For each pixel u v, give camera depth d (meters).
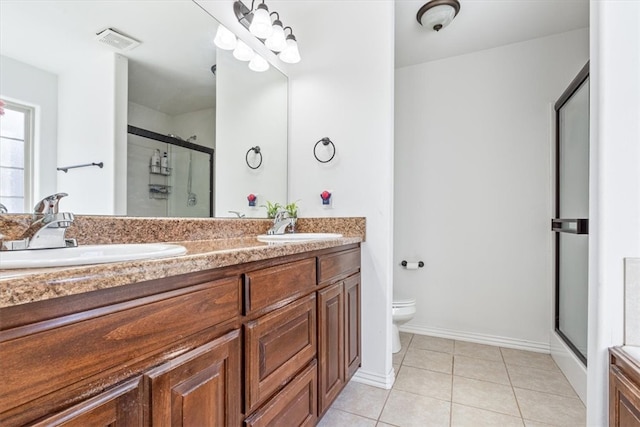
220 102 1.70
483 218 2.53
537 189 2.37
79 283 0.51
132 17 1.28
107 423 0.56
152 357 0.65
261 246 1.05
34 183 0.97
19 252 0.78
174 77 1.45
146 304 0.64
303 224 2.05
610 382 1.04
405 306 2.24
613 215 1.06
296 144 2.11
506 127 2.47
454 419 1.50
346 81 1.95
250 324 0.93
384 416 1.53
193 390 0.74
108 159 1.19
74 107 1.08
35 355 0.47
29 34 0.98
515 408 1.59
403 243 2.78
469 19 2.18
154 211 1.36
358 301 1.81
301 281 1.21
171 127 1.44
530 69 2.41
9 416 0.45
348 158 1.94
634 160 1.05
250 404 0.92
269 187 2.00
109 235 1.12
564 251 2.10
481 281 2.52
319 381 1.32
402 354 2.27
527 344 2.36
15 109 0.94
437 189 2.68
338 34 1.98
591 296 1.11
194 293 0.75
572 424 1.47
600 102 1.08
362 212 1.89
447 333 2.61
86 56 1.13
